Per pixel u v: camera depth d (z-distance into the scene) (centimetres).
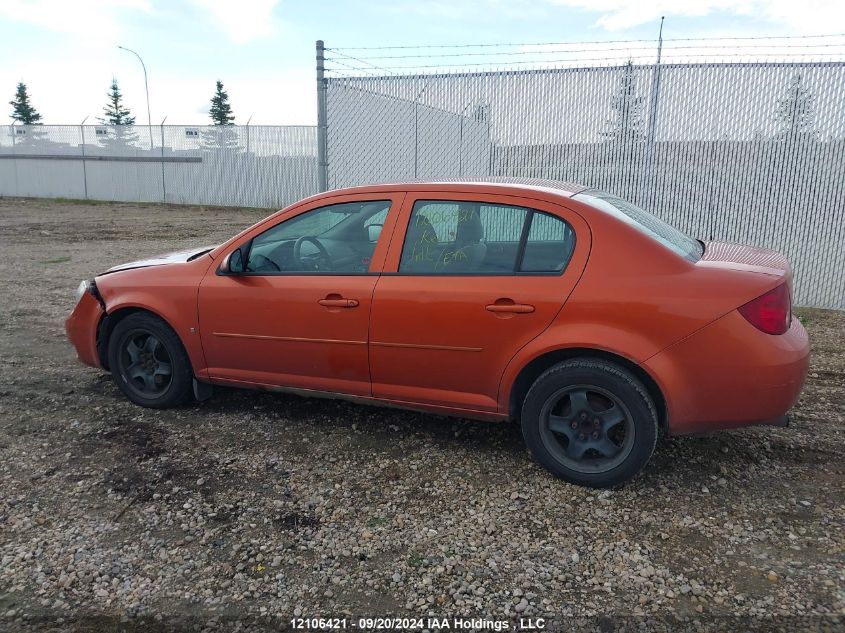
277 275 418
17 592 282
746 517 331
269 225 426
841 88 721
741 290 326
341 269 405
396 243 390
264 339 423
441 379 382
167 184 2667
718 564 295
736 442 412
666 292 332
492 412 378
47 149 2861
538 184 402
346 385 411
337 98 915
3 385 527
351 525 329
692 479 369
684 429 343
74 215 2192
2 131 2933
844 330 677
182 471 384
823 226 749
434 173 891
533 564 297
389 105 893
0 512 341
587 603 271
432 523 330
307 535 321
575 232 354
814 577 284
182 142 2594
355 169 925
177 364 457
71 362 586
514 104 840
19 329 705
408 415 463
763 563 295
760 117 754
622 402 342
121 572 294
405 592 280
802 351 331
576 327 343
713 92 765
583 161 826
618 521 330
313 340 408
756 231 777
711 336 325
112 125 2709
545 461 367
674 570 291
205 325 439
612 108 802
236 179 2528
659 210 809
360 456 402
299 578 290
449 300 368
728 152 770
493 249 370
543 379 357
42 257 1253
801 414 456
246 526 329
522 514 337
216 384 457
